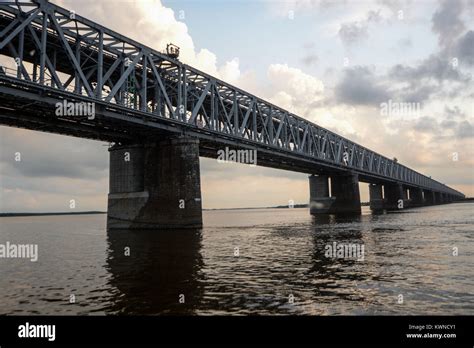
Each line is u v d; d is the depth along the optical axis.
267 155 78.38
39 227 101.75
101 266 23.86
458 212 101.44
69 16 38.88
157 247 32.31
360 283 17.09
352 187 111.75
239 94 66.88
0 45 32.31
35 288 18.03
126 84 47.22
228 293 15.52
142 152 54.75
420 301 14.12
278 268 21.25
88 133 50.81
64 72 49.59
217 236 43.56
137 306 14.00
